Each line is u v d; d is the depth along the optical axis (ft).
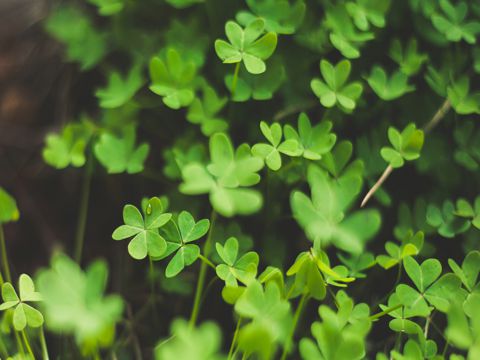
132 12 1.44
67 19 1.52
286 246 1.34
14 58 1.69
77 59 1.47
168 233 1.11
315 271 1.06
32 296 1.08
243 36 1.20
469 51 1.35
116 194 1.50
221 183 1.09
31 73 1.67
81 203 1.56
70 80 1.58
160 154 1.46
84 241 1.53
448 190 1.32
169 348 0.94
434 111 1.33
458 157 1.29
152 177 1.42
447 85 1.31
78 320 1.00
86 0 1.55
